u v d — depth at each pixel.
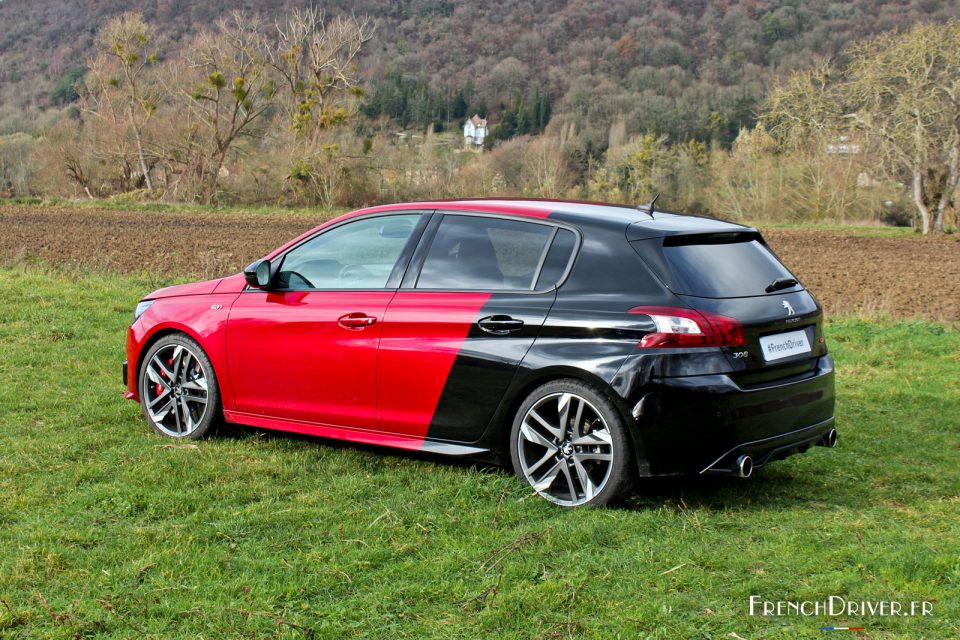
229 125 53.78
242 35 51.62
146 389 6.04
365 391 5.26
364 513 4.49
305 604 3.44
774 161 56.53
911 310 15.21
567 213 5.03
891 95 41.06
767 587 3.70
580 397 4.63
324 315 5.39
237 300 5.80
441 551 4.03
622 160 73.56
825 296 17.25
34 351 8.52
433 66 158.88
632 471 4.56
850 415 7.36
